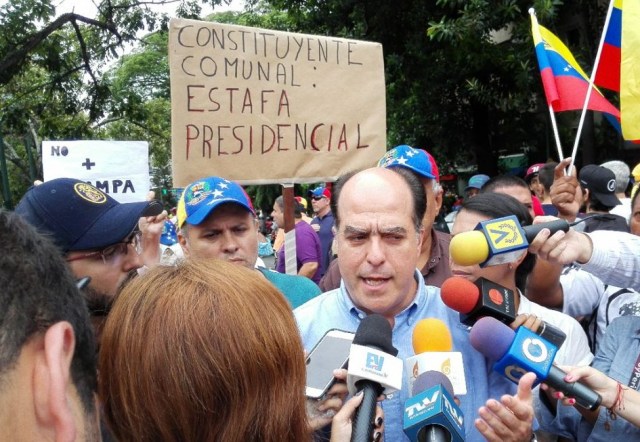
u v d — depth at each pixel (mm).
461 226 2369
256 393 1112
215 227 2857
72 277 842
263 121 3604
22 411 699
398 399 1825
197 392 1084
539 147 12789
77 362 815
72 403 791
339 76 3814
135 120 14375
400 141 12609
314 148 3742
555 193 3400
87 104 13617
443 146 12492
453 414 1431
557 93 4074
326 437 1604
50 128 13648
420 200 2000
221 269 1238
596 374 1641
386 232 1862
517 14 9648
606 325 2688
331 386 1547
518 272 2342
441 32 9625
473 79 11359
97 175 4246
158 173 29344
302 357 1219
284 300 1258
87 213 2008
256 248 3004
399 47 11773
